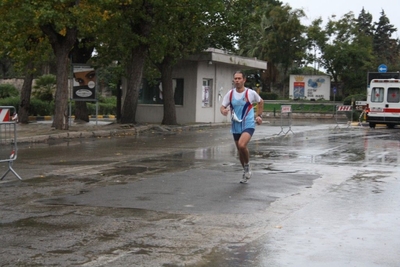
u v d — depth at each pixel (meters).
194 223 7.48
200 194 9.53
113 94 57.62
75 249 6.27
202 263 5.78
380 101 32.66
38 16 19.88
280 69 68.88
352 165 13.67
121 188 10.06
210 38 30.34
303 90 62.56
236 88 10.70
